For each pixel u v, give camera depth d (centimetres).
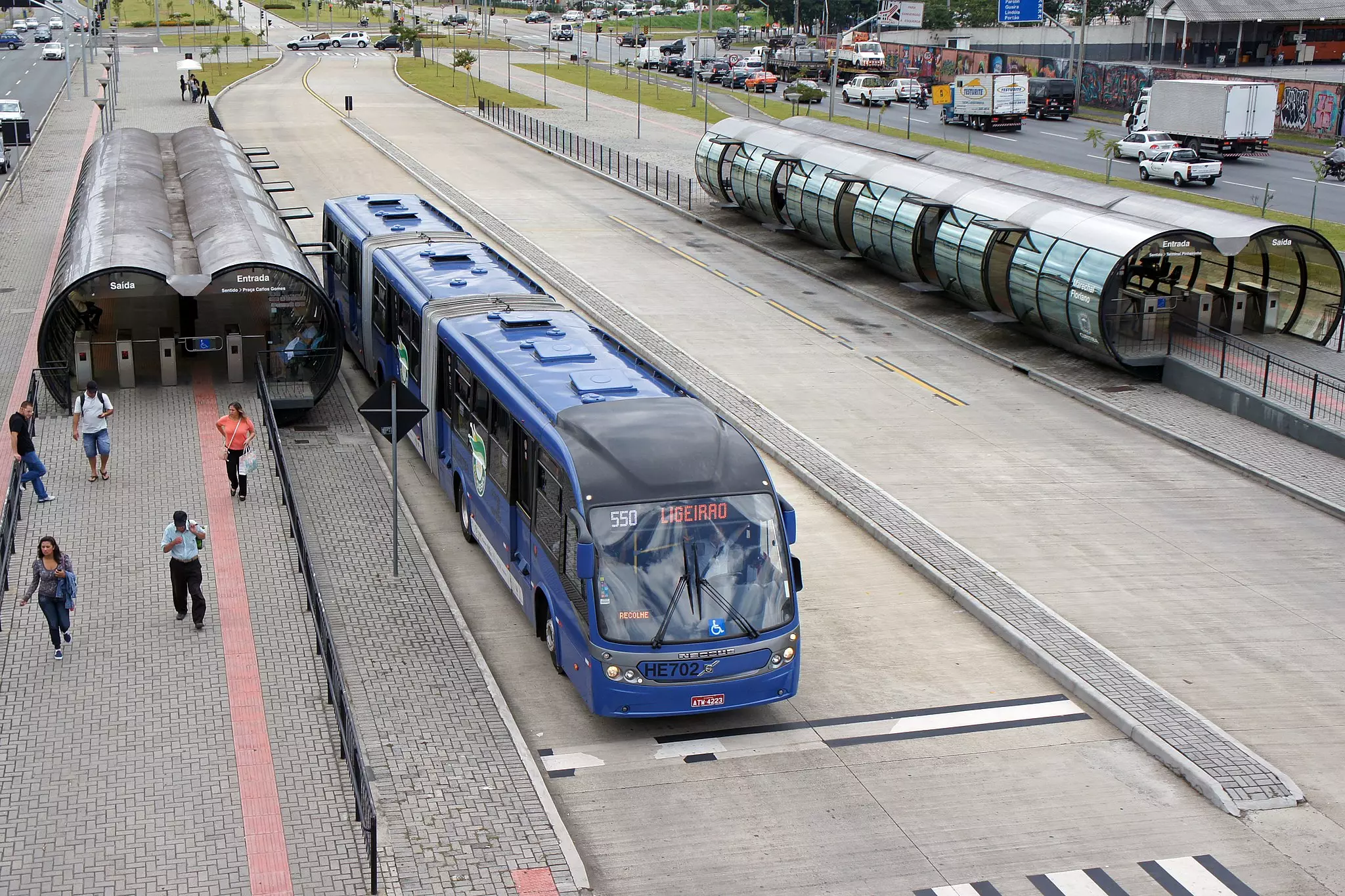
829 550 2036
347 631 1672
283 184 5044
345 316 3023
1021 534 2095
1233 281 3183
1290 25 9831
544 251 4116
